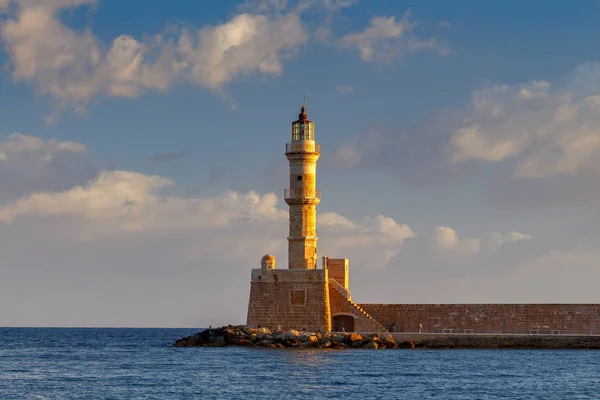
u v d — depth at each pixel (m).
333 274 151.25
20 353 171.62
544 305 143.75
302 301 146.50
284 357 134.12
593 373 116.50
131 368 127.88
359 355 136.38
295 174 148.75
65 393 99.69
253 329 149.50
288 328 147.00
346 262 151.75
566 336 141.88
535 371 118.25
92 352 173.88
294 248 148.50
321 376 112.19
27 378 115.31
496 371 118.06
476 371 117.94
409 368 120.56
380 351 141.88
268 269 147.88
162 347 195.50
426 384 105.81
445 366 122.81
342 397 96.00
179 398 95.44
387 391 100.31
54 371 125.12
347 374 114.12
